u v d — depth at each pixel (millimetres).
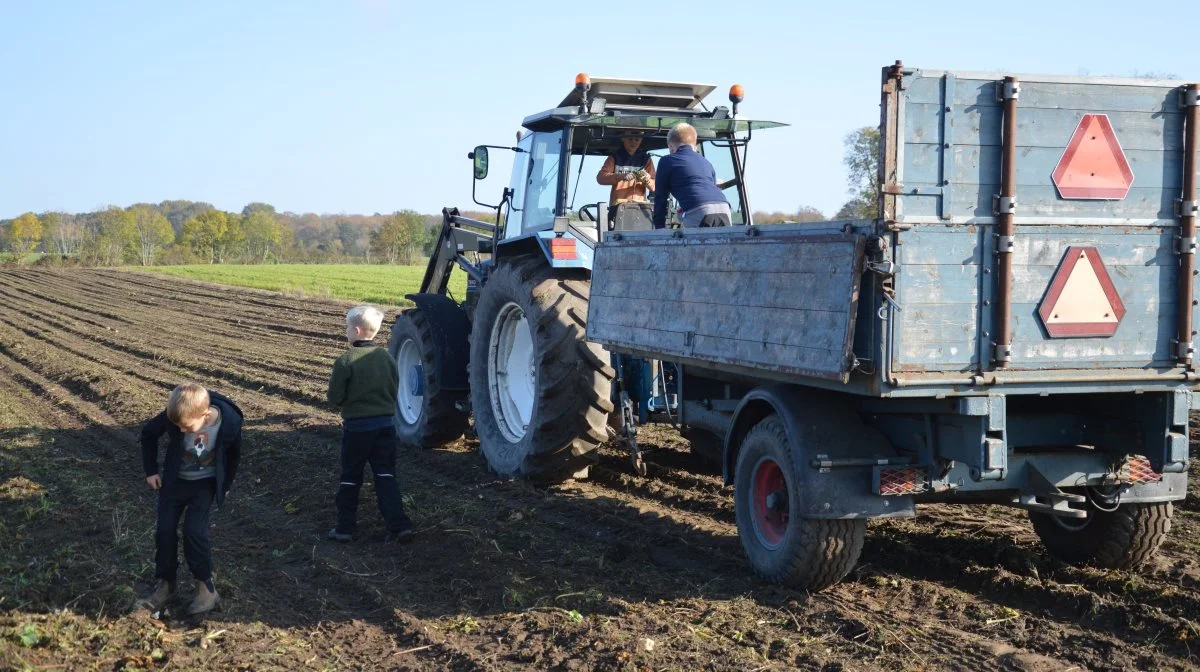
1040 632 4715
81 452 9711
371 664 4582
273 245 107812
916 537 6230
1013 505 5230
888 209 4422
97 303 31969
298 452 9242
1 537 6539
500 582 5613
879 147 4438
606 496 7539
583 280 7770
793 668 4371
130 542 6441
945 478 4949
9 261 75938
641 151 8219
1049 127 4645
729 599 5234
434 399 9328
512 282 7934
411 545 6434
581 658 4523
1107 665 4352
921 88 4480
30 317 27141
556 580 5621
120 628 4988
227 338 21438
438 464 8883
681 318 5965
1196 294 4824
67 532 6754
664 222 7035
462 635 4914
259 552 6383
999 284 4566
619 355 7508
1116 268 4738
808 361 4742
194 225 104188
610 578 5660
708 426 6695
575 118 7730
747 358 5250
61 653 4680
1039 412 5121
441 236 10641
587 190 8016
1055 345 4676
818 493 4973
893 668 4348
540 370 7422
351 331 6680
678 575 5672
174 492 5246
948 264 4520
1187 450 4828
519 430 8266
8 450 9617
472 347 8688
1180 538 6137
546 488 7801
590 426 7438
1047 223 4641
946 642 4625
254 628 5027
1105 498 5207
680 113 7941
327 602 5430
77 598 5344
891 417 5223
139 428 10969
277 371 15844
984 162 4570
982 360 4570
